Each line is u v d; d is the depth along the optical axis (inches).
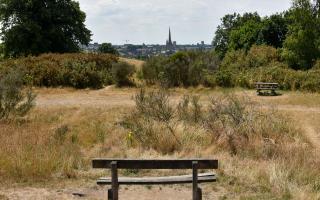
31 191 319.6
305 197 303.3
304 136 615.8
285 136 555.8
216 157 420.8
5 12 2018.9
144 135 497.7
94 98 1024.2
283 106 911.7
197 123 577.3
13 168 358.6
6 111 697.6
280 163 386.3
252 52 1509.6
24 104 722.2
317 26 1457.9
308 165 395.2
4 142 440.1
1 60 1438.2
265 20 1940.2
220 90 1127.0
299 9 1460.4
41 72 1205.1
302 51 1441.9
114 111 805.9
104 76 1243.8
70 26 2164.1
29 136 488.7
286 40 1485.0
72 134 552.7
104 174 369.1
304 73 1181.1
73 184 342.0
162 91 791.7
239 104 615.5
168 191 331.9
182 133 503.2
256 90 1109.1
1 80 702.5
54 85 1203.2
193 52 1310.3
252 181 345.7
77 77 1197.7
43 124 658.2
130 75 1216.8
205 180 283.9
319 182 343.3
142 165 257.8
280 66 1386.6
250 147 462.6
